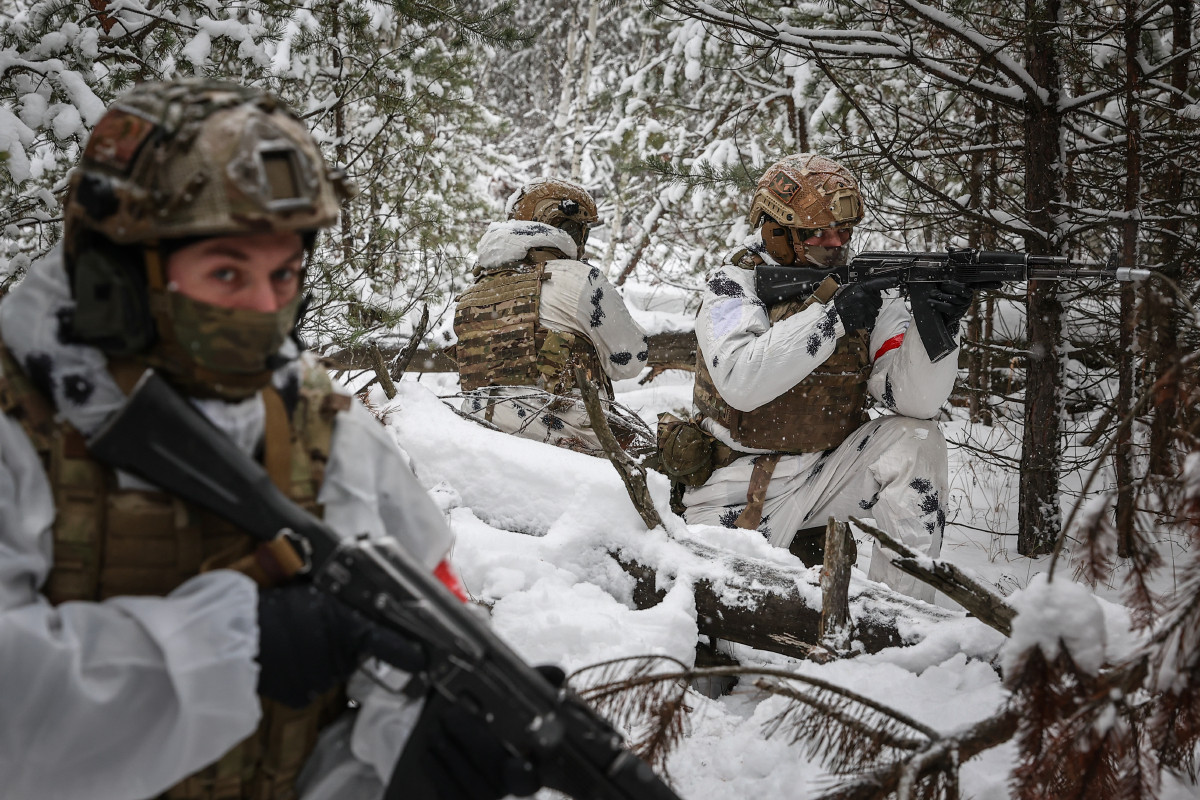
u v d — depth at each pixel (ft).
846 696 5.21
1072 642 4.63
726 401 10.98
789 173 11.13
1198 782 5.87
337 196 3.63
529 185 14.56
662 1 14.56
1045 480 13.69
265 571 3.46
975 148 14.88
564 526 9.12
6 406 3.40
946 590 6.24
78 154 12.30
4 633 3.12
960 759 5.01
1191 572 4.60
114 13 13.29
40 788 3.24
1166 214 14.21
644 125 28.84
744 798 6.29
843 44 14.06
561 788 3.56
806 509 10.95
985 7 15.60
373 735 3.89
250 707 3.29
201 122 3.23
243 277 3.33
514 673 3.50
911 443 10.55
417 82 22.97
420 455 10.11
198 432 3.38
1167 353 5.14
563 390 12.87
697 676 5.38
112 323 3.30
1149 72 13.14
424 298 17.70
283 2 17.66
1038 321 13.84
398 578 3.50
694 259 28.84
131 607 3.32
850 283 10.61
